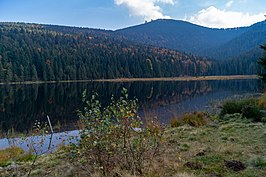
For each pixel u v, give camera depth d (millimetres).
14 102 29703
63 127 15664
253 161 4727
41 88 51250
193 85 56500
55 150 8281
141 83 67500
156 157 5211
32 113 22062
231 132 7789
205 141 6848
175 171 4555
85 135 4129
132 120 4395
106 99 29469
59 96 36281
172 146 6340
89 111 4422
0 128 16156
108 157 4336
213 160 5035
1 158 7621
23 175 5371
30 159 7297
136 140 4449
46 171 5426
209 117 12617
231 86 50125
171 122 11117
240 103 12477
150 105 24250
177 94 35750
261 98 12836
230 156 5234
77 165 5184
